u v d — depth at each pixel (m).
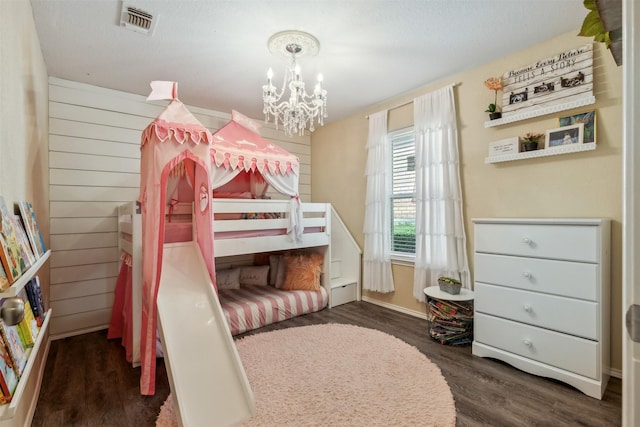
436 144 3.20
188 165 2.70
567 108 2.36
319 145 4.88
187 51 2.62
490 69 2.85
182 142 2.30
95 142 3.26
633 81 0.47
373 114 3.90
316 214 4.64
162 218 2.21
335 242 4.47
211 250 2.54
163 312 2.15
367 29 2.34
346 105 3.96
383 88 3.44
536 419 1.77
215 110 4.15
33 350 1.24
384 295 3.88
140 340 2.33
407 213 3.70
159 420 1.80
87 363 2.52
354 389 2.04
